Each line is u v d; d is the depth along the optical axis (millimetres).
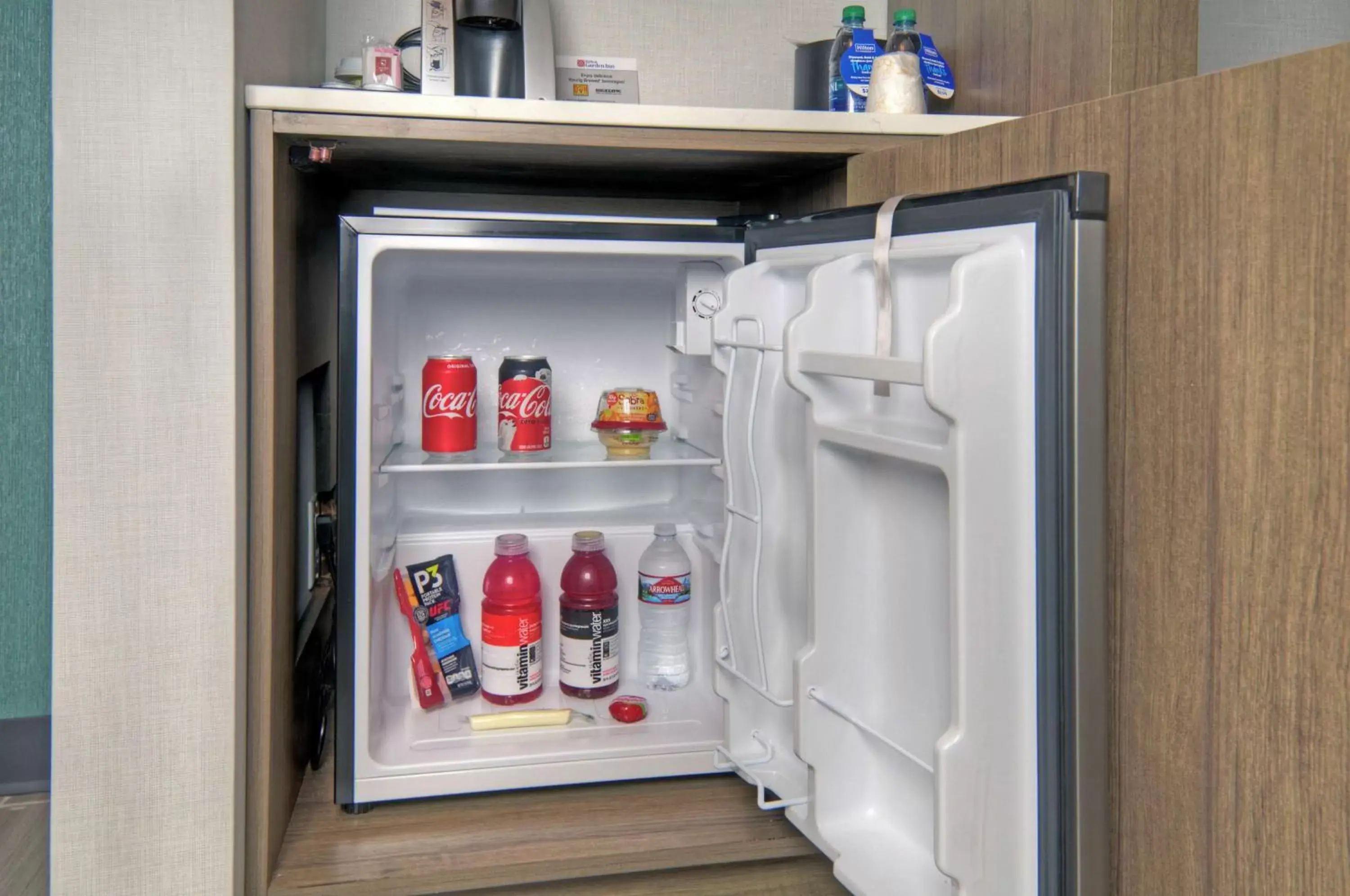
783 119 1350
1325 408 714
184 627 1149
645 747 1405
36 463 1816
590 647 1570
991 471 862
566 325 1729
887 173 1246
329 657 1691
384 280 1469
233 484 1147
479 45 1494
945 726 1003
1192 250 813
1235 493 783
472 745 1415
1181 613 832
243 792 1190
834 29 1944
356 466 1314
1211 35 1786
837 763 1122
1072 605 870
